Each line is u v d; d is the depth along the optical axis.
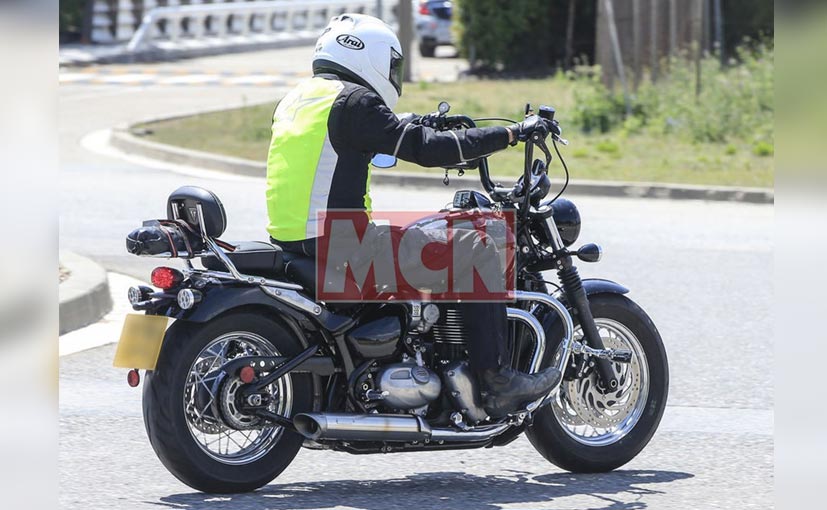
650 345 18.08
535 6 82.75
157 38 99.12
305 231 16.12
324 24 116.56
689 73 63.50
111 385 22.08
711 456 18.73
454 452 18.98
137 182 47.59
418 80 77.50
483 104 66.00
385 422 15.88
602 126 61.00
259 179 50.34
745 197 47.31
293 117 16.42
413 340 16.48
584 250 17.25
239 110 66.62
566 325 17.03
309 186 16.14
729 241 38.84
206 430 15.90
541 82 75.94
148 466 17.55
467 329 16.27
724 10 78.44
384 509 15.73
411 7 76.62
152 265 32.59
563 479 17.48
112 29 102.25
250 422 15.67
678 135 58.69
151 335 15.28
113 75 83.69
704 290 31.72
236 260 15.86
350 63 16.58
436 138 16.03
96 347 24.69
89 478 16.88
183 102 70.44
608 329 18.09
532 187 17.17
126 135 57.84
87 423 19.69
